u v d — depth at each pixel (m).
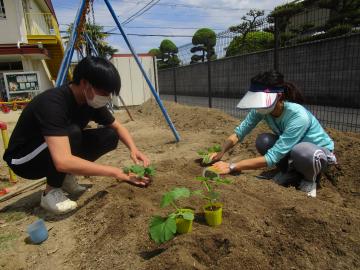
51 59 16.23
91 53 9.39
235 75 13.51
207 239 1.89
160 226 1.83
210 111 7.54
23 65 13.09
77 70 2.34
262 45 12.51
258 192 2.59
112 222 2.33
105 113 2.97
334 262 1.75
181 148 4.88
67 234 2.44
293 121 2.71
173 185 2.80
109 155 4.87
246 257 1.74
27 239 2.44
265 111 2.67
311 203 2.35
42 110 2.35
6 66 13.36
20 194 3.45
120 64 12.19
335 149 3.75
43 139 2.54
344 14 10.72
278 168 3.51
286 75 10.66
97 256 2.05
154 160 4.26
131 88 12.42
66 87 2.48
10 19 12.72
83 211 2.69
